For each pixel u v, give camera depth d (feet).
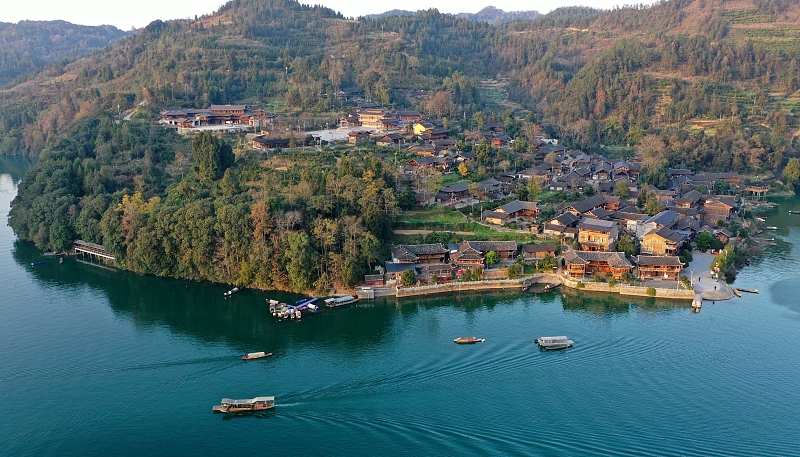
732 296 500.33
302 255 498.69
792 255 614.34
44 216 636.89
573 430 321.11
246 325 459.32
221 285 537.65
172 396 360.69
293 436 321.11
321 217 542.57
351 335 439.63
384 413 338.95
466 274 529.45
